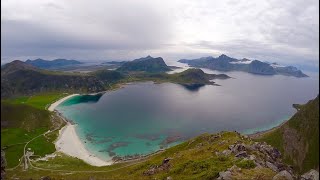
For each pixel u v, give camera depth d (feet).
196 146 463.42
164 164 361.71
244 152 297.12
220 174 227.20
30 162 587.68
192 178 245.86
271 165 261.24
